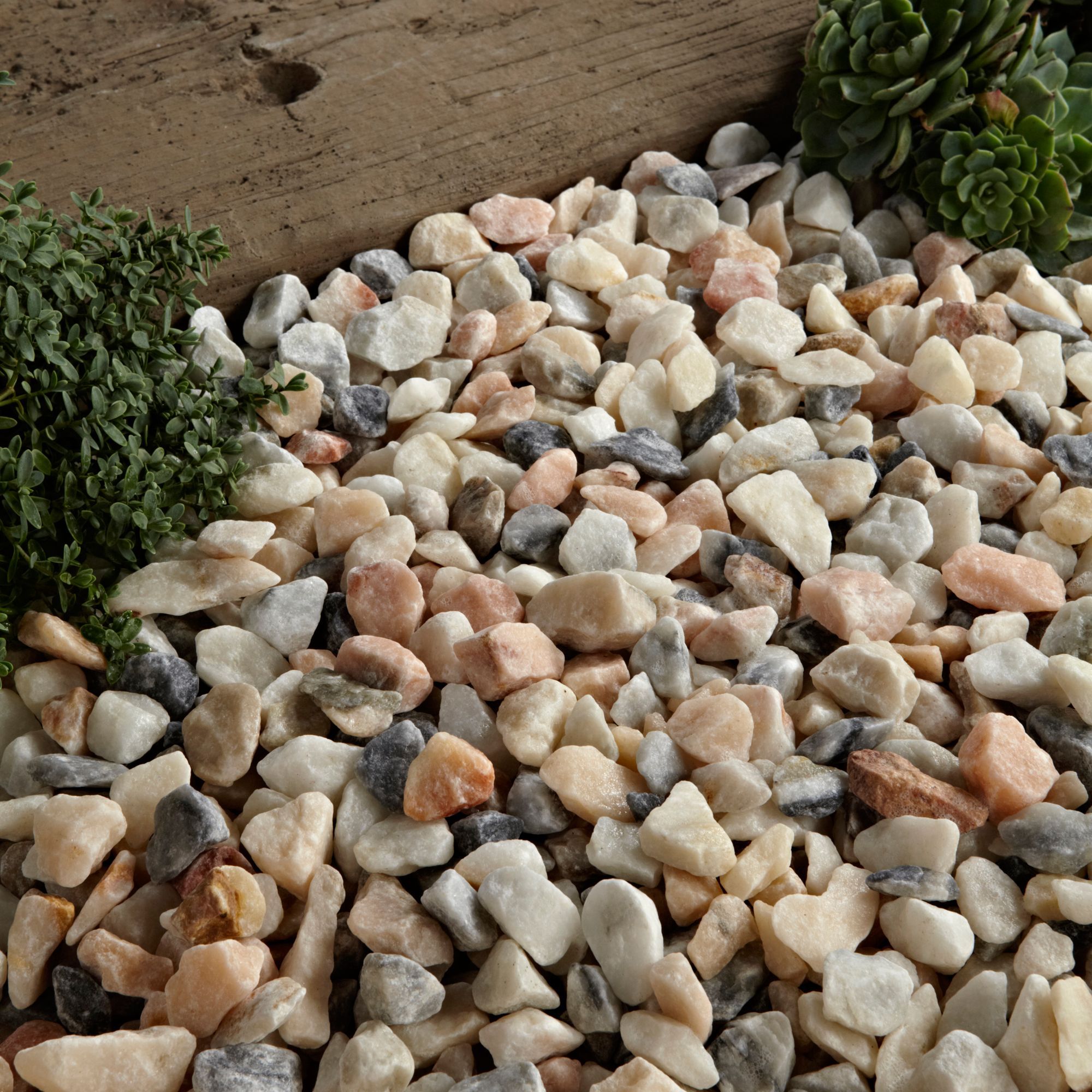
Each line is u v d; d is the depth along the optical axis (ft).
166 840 1.65
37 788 1.71
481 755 1.67
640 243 2.20
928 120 2.12
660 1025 1.57
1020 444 1.92
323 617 1.82
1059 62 2.16
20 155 2.04
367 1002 1.58
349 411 1.94
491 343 2.03
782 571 1.84
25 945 1.62
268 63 2.15
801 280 2.08
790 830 1.65
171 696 1.75
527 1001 1.59
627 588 1.77
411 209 2.13
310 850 1.65
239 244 2.05
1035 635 1.79
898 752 1.70
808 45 2.19
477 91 2.19
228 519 1.86
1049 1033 1.55
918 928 1.60
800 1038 1.59
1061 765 1.70
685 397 1.94
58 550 1.81
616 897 1.60
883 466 1.92
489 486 1.87
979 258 2.12
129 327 1.83
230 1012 1.58
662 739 1.69
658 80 2.24
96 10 2.14
